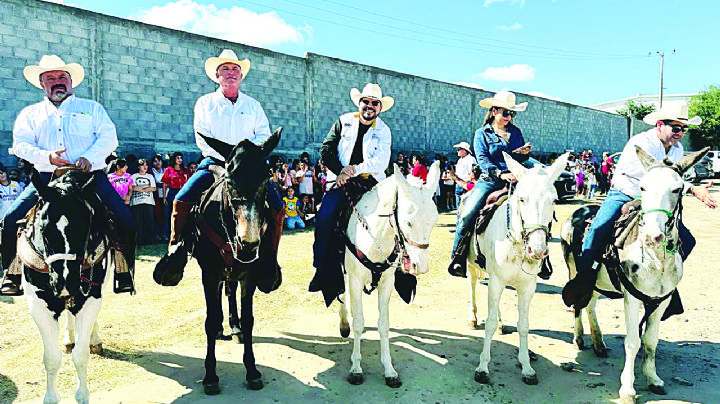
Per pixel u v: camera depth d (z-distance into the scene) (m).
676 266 3.62
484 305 6.33
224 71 4.38
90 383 3.96
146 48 13.65
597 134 36.69
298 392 3.89
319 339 5.08
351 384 4.04
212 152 4.41
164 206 10.78
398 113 22.02
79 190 3.27
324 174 14.17
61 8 12.09
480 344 4.97
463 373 4.27
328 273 4.31
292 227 12.78
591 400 3.77
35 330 5.15
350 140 4.58
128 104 13.41
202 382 3.96
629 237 3.77
